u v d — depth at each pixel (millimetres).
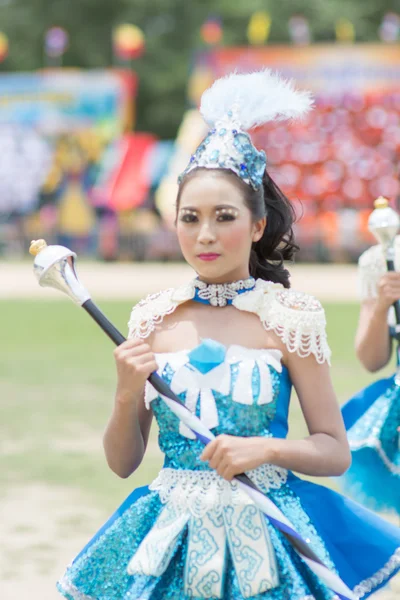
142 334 5195
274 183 5477
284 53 44625
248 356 4984
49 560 8477
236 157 5012
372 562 4949
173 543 4836
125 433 5043
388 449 7359
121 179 46438
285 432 5094
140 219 47875
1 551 8672
